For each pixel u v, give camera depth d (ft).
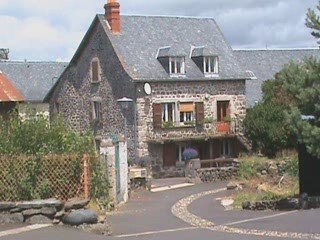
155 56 141.69
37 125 54.39
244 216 58.54
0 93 76.38
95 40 146.00
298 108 61.98
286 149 131.44
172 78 138.10
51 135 54.29
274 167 112.16
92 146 56.44
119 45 140.67
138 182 105.29
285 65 63.77
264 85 144.36
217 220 56.54
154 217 61.72
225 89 145.48
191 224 54.13
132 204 79.71
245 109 147.64
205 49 142.92
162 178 134.82
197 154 137.18
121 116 139.74
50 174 50.03
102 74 144.56
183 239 42.50
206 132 142.41
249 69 167.84
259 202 67.15
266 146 134.62
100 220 46.39
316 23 62.18
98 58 145.48
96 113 147.95
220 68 146.20
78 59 152.15
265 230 46.09
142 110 135.95
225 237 42.93
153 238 43.19
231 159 131.75
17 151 51.62
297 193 72.95
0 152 51.19
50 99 162.30
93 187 55.98
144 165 124.06
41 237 41.29
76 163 50.72
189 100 140.97
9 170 49.16
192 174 122.21
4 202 46.62
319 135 58.59
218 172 124.36
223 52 150.61
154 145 137.39
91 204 51.88
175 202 83.20
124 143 82.64
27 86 214.90
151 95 136.87
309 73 61.36
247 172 116.57
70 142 54.70
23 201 47.57
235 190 96.27
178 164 139.85
